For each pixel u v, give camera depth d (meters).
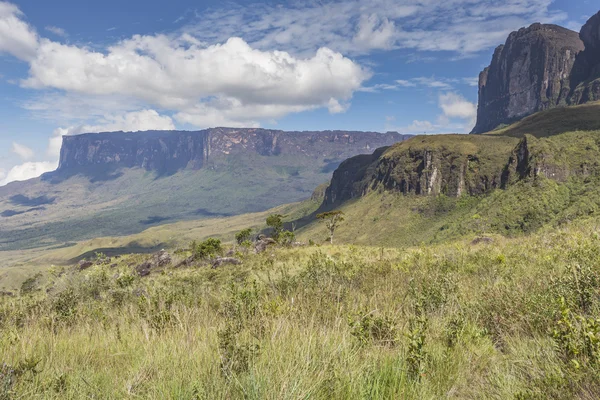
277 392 2.40
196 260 35.78
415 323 4.19
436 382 3.08
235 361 2.82
